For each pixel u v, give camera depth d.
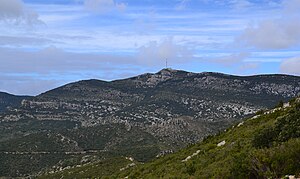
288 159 28.80
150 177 53.75
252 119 62.09
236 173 31.14
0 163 163.88
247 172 30.39
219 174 34.78
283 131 37.09
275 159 29.25
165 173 50.41
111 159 132.25
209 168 40.78
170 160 62.06
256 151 31.34
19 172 160.25
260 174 29.23
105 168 120.88
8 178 154.50
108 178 81.75
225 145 51.41
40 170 160.38
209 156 47.75
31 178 148.75
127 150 160.38
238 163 31.41
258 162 29.86
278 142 35.91
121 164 121.62
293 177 27.53
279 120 39.50
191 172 45.25
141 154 149.38
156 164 64.62
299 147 28.94
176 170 48.94
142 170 66.06
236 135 53.91
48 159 169.00
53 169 158.12
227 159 39.75
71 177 122.94
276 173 28.80
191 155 58.12
